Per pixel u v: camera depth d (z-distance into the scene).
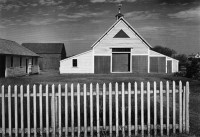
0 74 25.78
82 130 6.38
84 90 6.38
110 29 33.44
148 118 6.50
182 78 23.94
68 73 34.25
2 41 31.47
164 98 12.22
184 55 59.12
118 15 39.28
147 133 6.57
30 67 34.44
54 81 21.56
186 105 6.63
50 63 63.53
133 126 6.49
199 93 14.16
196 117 8.59
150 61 33.97
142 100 6.48
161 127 6.51
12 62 27.91
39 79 23.81
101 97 11.48
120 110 8.91
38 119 8.03
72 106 6.38
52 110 6.34
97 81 21.45
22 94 6.30
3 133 6.29
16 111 6.30
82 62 34.00
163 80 21.98
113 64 34.09
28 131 6.30
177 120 8.02
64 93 6.40
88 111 8.75
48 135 6.34
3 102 6.29
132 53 33.50
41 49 64.44
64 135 6.48
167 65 34.28
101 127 6.41
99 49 33.66
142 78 24.25
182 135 6.49
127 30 33.41
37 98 10.99
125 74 31.72
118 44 33.50
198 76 23.95
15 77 26.83
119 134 6.59
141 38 33.38
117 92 6.43
